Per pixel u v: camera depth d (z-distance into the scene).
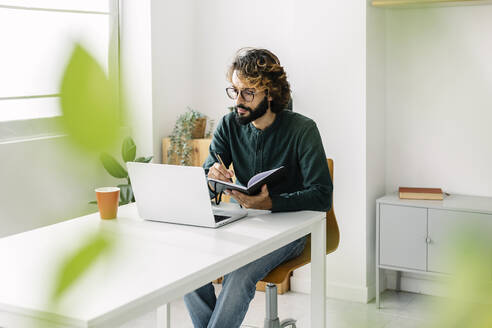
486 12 3.12
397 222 3.11
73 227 1.78
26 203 2.87
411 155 3.40
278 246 1.72
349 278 3.32
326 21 3.23
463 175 3.27
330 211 2.23
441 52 3.26
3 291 1.17
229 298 1.90
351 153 3.23
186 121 3.47
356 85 3.18
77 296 1.16
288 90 2.13
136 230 1.73
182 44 3.72
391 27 3.38
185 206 1.75
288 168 2.17
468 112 3.22
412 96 3.36
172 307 3.23
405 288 3.46
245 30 3.66
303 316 3.09
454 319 0.14
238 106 2.09
